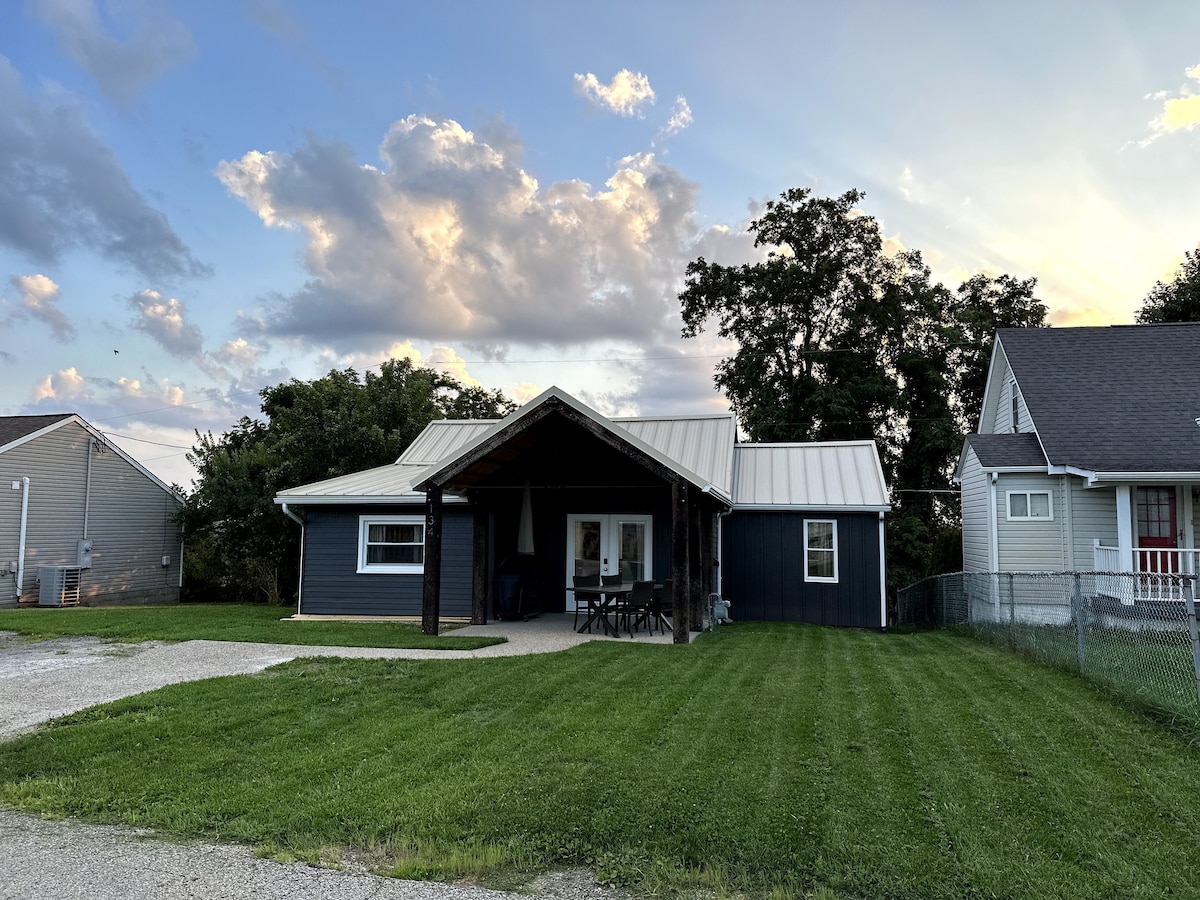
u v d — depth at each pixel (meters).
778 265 30.61
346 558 15.85
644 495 15.91
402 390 27.81
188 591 28.39
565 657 10.10
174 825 4.59
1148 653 7.96
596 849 4.26
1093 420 16.45
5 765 5.65
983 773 5.32
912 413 31.91
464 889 3.83
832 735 6.28
